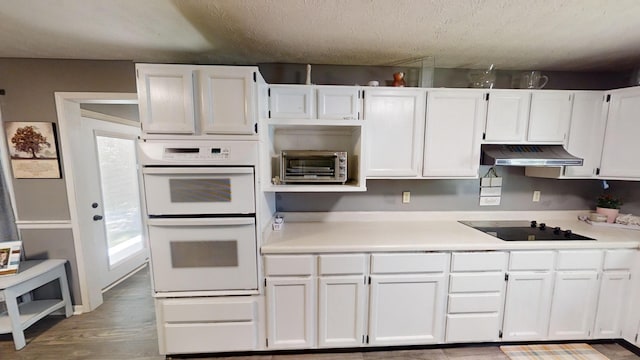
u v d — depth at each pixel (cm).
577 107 204
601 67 222
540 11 138
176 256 168
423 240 187
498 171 242
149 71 155
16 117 212
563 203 248
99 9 139
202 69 157
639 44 177
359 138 191
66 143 219
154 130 158
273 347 183
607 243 184
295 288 179
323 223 233
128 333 211
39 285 207
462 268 182
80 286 235
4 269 196
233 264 172
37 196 222
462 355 189
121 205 301
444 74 229
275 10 139
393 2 131
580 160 190
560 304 188
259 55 204
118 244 297
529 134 205
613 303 190
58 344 199
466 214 245
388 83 225
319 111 194
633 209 228
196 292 173
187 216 166
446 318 186
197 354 186
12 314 189
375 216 240
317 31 163
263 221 179
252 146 162
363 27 158
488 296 185
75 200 226
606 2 129
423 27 157
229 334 179
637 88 192
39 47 189
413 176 206
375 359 185
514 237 195
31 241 225
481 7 135
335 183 195
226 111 160
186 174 161
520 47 185
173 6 136
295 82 221
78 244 231
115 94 216
